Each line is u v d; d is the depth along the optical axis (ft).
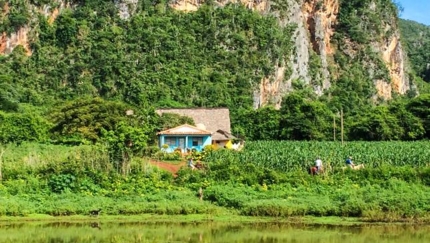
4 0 415.03
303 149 200.34
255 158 165.58
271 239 89.04
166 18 426.51
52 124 230.07
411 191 121.80
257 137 329.72
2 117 222.69
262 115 335.26
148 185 126.82
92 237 90.89
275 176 133.08
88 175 129.80
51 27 411.95
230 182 131.44
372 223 104.32
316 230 97.55
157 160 181.06
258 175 135.03
